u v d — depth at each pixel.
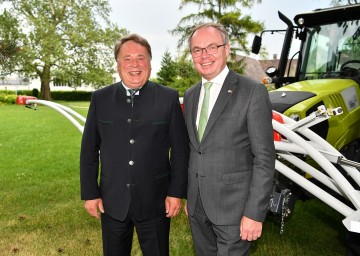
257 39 4.66
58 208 4.86
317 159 2.60
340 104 3.64
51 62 36.34
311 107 3.41
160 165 2.41
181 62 22.23
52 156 8.36
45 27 35.84
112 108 2.39
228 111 2.14
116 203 2.38
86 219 4.45
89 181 2.47
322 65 4.41
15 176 6.52
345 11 4.18
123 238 2.49
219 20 21.52
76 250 3.66
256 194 2.04
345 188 2.52
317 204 5.09
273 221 4.42
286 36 4.59
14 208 4.84
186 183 2.42
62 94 44.44
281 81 4.77
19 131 12.69
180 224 4.33
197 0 21.97
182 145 2.40
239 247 2.22
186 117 2.39
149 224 2.44
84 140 2.46
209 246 2.42
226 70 2.24
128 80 2.32
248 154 2.18
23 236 3.96
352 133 3.78
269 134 2.08
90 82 38.00
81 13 37.09
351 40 4.22
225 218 2.18
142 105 2.36
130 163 2.33
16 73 35.88
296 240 3.94
